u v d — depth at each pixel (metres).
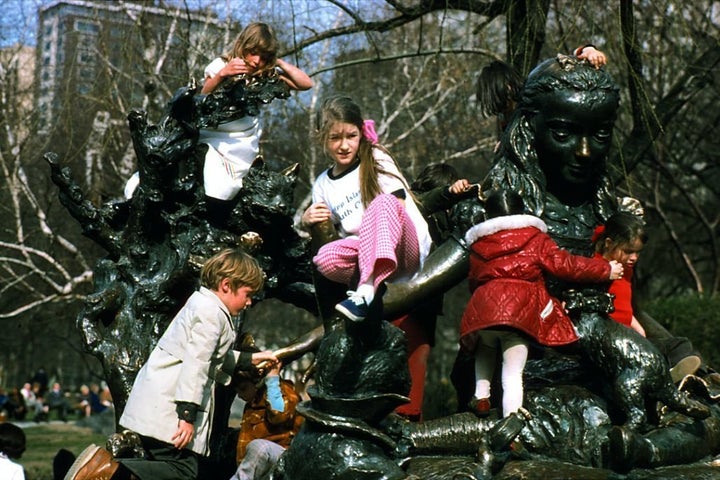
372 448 4.30
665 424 4.77
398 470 4.25
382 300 4.38
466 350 5.05
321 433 4.34
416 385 5.71
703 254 24.30
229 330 4.78
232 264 4.73
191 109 5.37
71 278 13.74
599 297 4.76
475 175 17.41
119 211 5.69
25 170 15.63
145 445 4.71
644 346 4.71
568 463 4.55
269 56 5.52
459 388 5.36
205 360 4.64
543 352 5.11
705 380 5.48
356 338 4.36
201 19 13.34
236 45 5.51
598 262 4.69
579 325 4.75
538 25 9.23
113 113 13.12
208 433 4.80
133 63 13.22
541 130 5.13
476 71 15.03
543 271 4.64
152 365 4.73
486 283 4.62
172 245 5.46
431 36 14.94
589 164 5.08
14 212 14.29
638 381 4.64
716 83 16.73
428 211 5.25
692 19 13.12
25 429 26.28
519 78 6.11
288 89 5.57
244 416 5.38
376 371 4.34
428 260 5.11
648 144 9.95
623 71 11.69
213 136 5.55
